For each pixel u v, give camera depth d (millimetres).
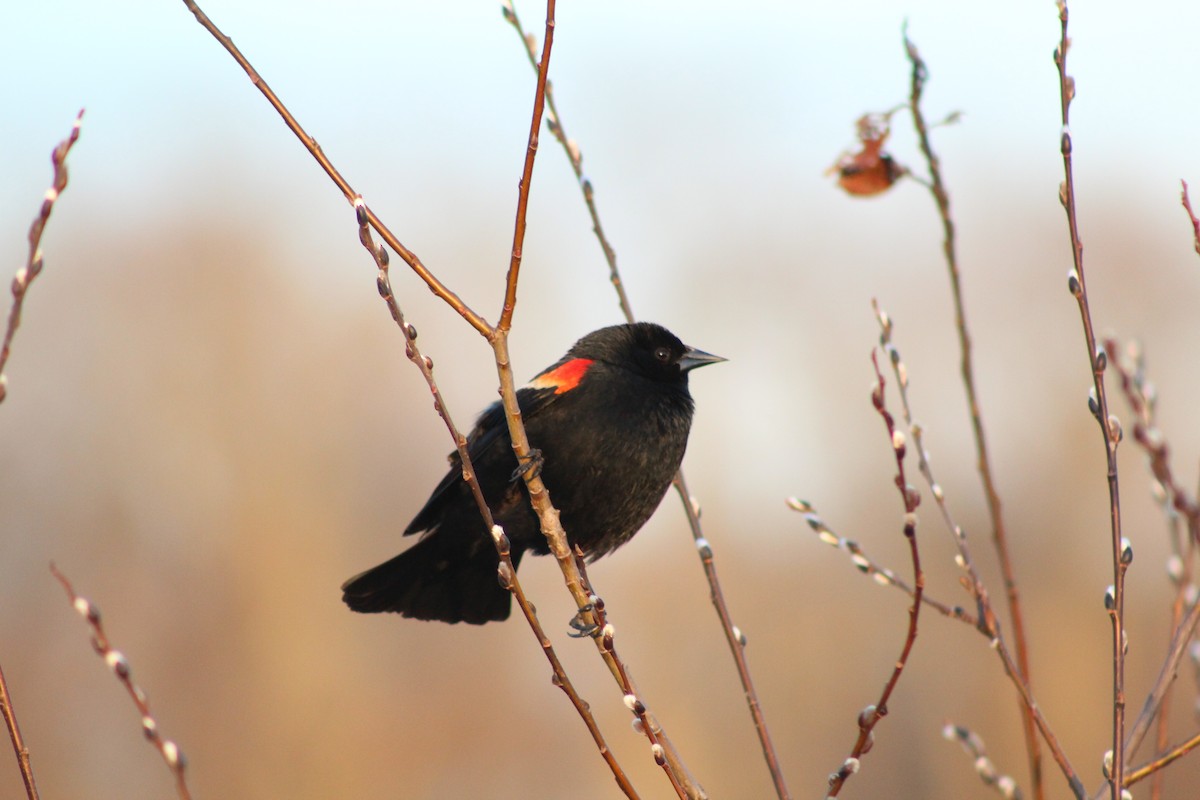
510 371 3996
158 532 19062
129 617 18188
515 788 17859
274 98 3701
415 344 3754
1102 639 16484
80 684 17359
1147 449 2762
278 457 20000
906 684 17891
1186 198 3436
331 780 17516
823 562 18797
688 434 5980
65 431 19094
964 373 4535
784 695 18234
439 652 18922
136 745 16984
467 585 6035
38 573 18172
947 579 17875
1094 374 3414
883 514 18328
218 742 17469
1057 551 17438
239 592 18844
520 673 18766
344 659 18750
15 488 18500
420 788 17844
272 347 20562
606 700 18312
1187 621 3906
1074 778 3740
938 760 17312
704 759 17734
